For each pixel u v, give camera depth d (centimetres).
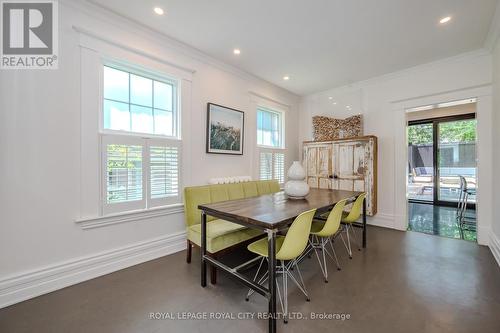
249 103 385
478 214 303
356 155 391
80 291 196
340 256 271
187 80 297
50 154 196
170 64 277
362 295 190
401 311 169
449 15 227
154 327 154
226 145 345
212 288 203
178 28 254
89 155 217
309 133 495
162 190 269
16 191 181
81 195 212
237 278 176
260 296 191
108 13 225
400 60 329
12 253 180
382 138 391
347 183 400
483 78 298
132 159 243
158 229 269
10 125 179
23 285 183
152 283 210
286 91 466
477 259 257
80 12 211
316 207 212
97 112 222
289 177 269
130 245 246
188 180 298
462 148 537
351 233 354
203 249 208
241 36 269
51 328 152
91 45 218
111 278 219
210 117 322
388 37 268
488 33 260
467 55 307
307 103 500
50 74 196
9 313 167
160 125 282
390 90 381
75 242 210
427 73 343
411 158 616
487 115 296
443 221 425
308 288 202
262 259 231
